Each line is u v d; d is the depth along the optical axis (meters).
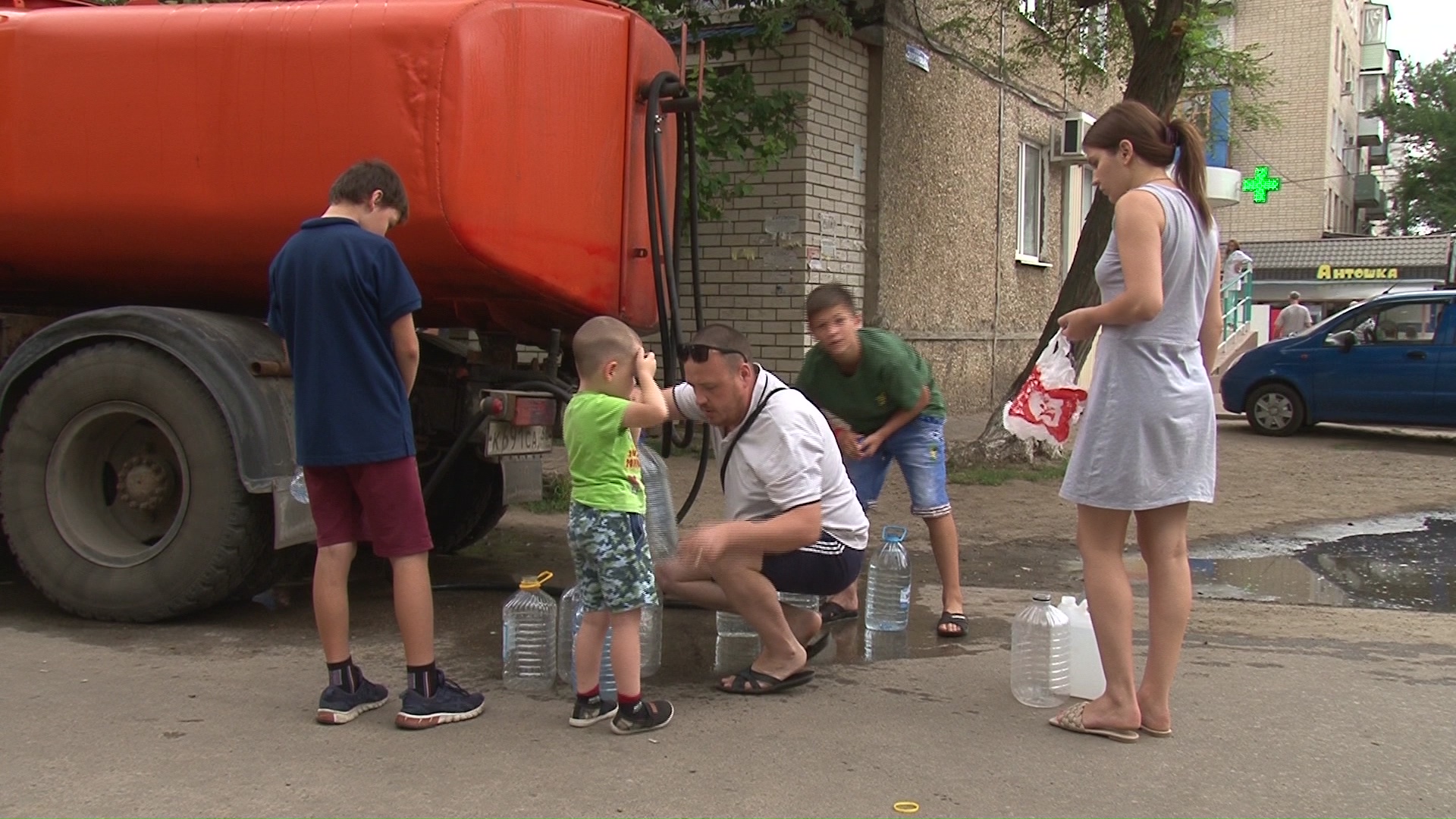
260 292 5.41
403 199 3.98
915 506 5.16
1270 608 5.67
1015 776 3.47
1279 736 3.82
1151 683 3.82
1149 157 3.75
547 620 4.41
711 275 10.93
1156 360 3.64
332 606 3.87
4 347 5.61
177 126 4.97
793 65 10.46
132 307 5.10
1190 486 3.67
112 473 5.36
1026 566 6.66
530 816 3.15
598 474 3.79
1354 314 12.97
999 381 15.15
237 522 4.86
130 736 3.71
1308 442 12.77
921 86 12.36
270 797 3.26
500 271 4.88
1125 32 11.38
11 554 6.25
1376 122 48.06
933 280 13.03
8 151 5.18
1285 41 33.50
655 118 5.54
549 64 5.06
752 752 3.65
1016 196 15.27
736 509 4.34
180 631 5.00
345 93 4.73
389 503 3.81
